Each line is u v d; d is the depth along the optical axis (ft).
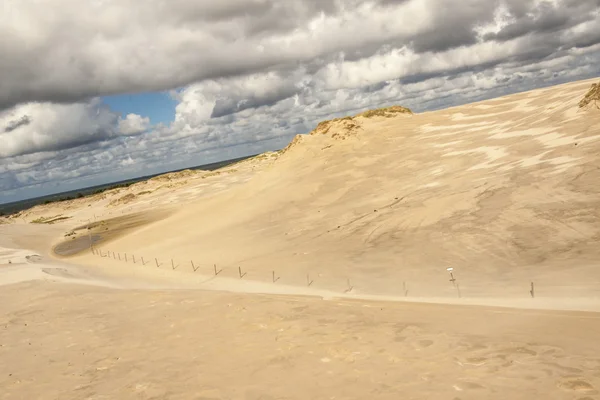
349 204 155.33
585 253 71.41
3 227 317.01
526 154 138.72
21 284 108.99
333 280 84.23
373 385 38.04
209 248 140.05
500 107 239.30
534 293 60.44
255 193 222.28
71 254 192.75
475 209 105.70
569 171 108.88
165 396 40.27
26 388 46.26
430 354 43.39
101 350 55.72
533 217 91.40
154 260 139.54
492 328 49.55
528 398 33.27
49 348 58.80
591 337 43.62
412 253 90.74
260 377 42.24
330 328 54.85
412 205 125.29
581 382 34.50
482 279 70.54
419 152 199.62
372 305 64.85
